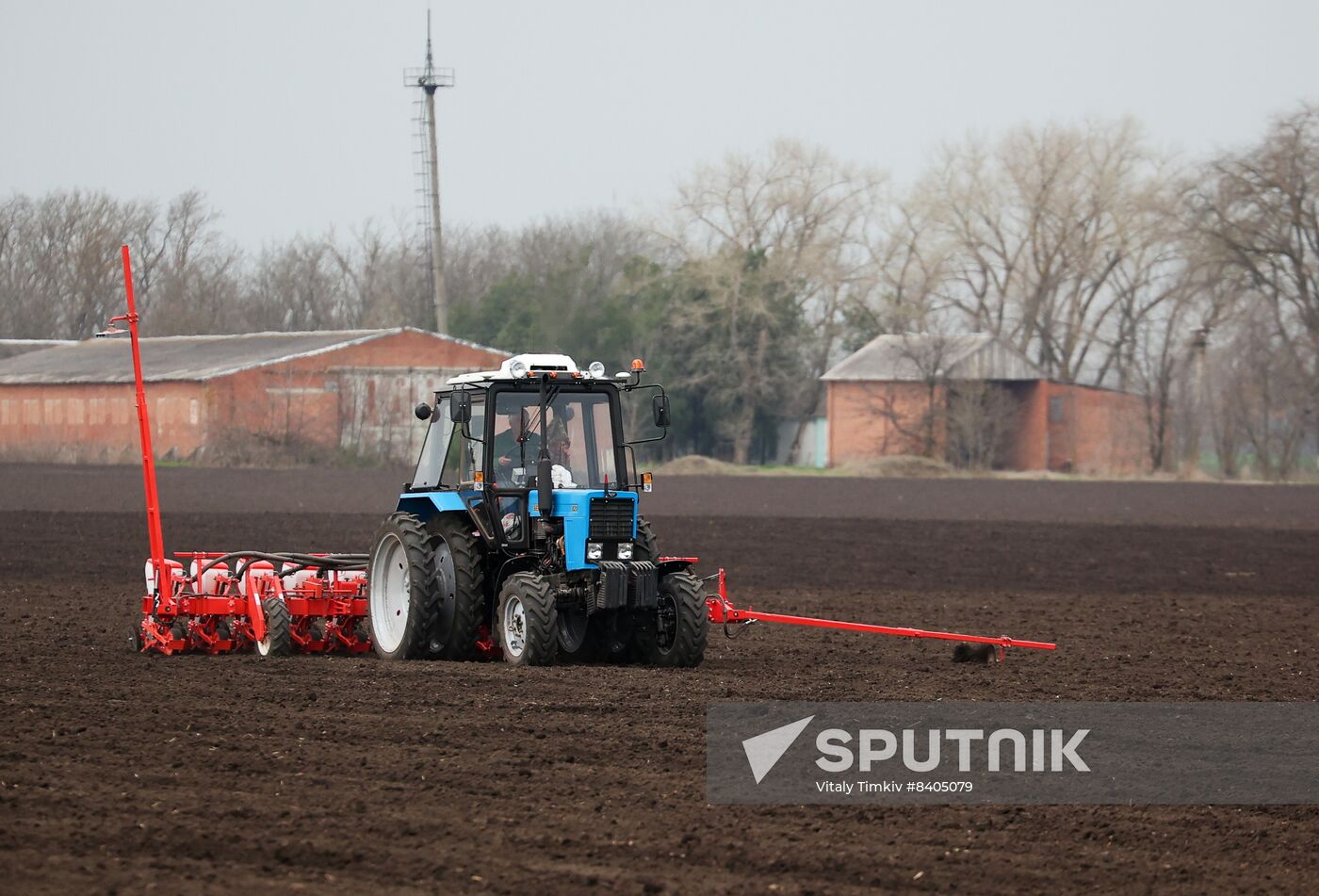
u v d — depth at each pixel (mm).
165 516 126000
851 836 29672
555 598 50062
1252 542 117938
